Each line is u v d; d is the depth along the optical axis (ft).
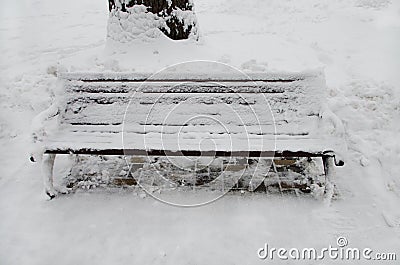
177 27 16.39
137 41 16.25
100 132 12.10
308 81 11.88
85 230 10.54
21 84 19.08
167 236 10.23
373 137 14.65
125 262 9.46
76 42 24.90
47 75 19.97
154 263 9.41
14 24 29.50
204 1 36.24
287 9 30.71
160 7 16.10
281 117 11.98
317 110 11.86
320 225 10.54
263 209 11.15
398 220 10.74
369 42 22.90
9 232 10.54
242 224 10.60
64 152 11.39
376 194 11.80
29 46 24.32
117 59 15.79
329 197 11.25
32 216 11.14
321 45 22.61
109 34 16.80
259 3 32.50
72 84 12.30
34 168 13.64
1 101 18.02
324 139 11.28
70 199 11.84
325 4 30.63
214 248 9.82
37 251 9.88
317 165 13.17
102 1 37.06
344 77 18.63
